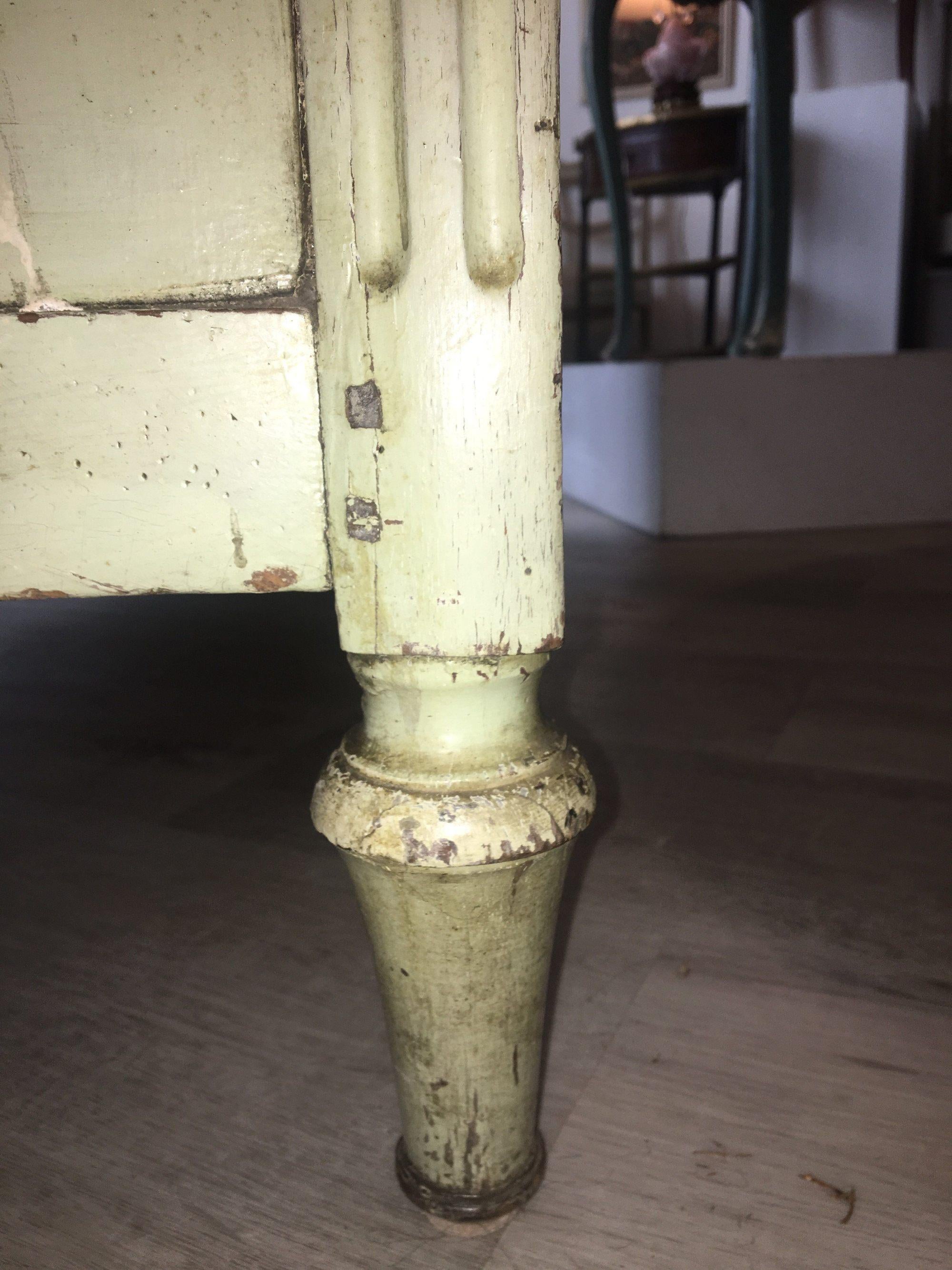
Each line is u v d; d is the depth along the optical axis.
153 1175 0.54
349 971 0.74
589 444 3.16
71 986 0.72
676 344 4.43
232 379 0.38
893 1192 0.52
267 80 0.35
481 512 0.38
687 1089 0.60
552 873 0.44
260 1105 0.60
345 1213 0.52
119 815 1.01
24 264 0.37
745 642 1.57
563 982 0.71
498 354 0.36
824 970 0.72
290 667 1.51
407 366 0.37
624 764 1.11
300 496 0.39
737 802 1.00
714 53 4.08
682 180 3.20
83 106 0.36
